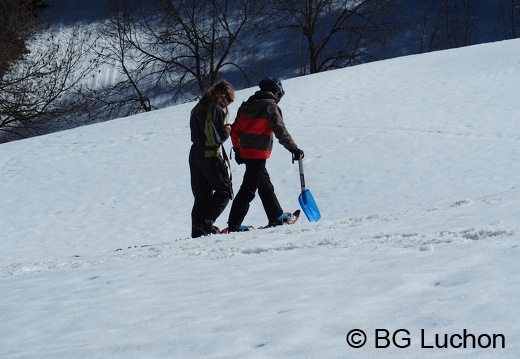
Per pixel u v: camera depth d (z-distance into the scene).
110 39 55.84
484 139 18.44
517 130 18.91
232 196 9.31
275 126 9.05
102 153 21.66
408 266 4.62
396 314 3.54
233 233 8.38
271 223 9.33
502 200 8.00
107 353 3.55
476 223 6.14
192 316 4.16
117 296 5.12
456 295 3.72
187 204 16.42
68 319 4.55
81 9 59.81
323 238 6.55
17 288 6.16
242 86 53.28
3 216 16.73
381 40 52.72
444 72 27.02
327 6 55.94
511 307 3.39
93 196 17.67
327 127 21.25
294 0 54.06
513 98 22.19
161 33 52.03
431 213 7.66
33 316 4.82
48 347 3.94
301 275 4.90
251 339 3.47
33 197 18.08
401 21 57.97
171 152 21.02
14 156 22.34
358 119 21.78
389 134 19.83
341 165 17.70
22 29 45.34
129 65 54.50
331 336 3.35
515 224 5.77
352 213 14.28
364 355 3.00
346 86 26.53
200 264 6.11
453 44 57.38
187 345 3.49
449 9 57.81
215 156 9.17
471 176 15.76
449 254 4.80
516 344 2.93
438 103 22.66
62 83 45.34
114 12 54.03
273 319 3.77
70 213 16.55
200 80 51.53
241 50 54.94
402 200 14.76
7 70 44.28
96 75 53.38
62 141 23.69
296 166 18.06
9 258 13.45
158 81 50.72
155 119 25.53
